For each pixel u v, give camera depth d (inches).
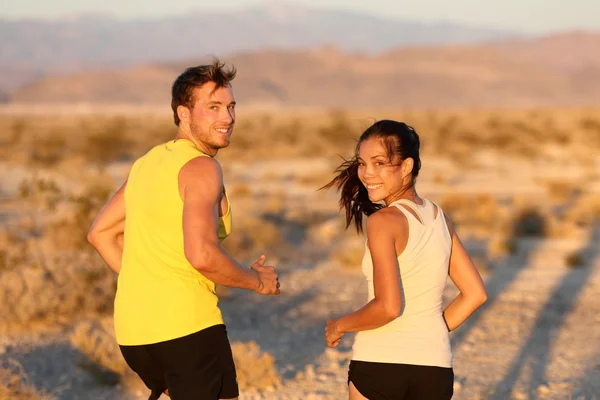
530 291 506.0
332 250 648.4
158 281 174.4
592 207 917.2
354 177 188.1
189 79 180.9
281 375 328.8
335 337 178.4
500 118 3956.7
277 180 1235.9
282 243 665.0
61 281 414.9
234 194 1000.9
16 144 1931.6
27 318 389.7
